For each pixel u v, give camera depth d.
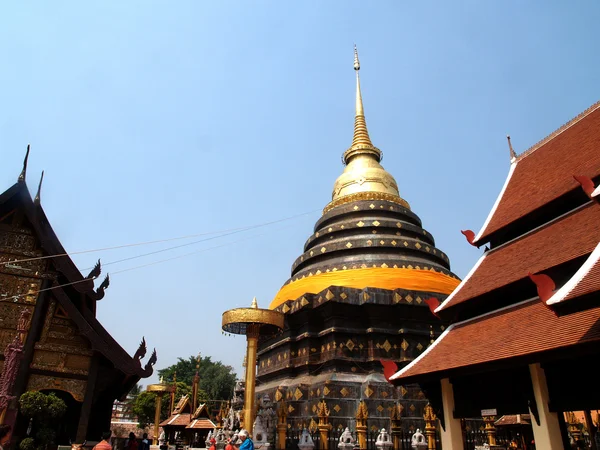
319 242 35.66
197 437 47.91
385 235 33.44
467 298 18.05
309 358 27.61
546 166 20.52
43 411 17.84
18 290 19.94
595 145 17.88
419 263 31.25
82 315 21.08
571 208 17.44
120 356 20.52
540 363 14.39
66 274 20.80
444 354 17.06
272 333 26.14
